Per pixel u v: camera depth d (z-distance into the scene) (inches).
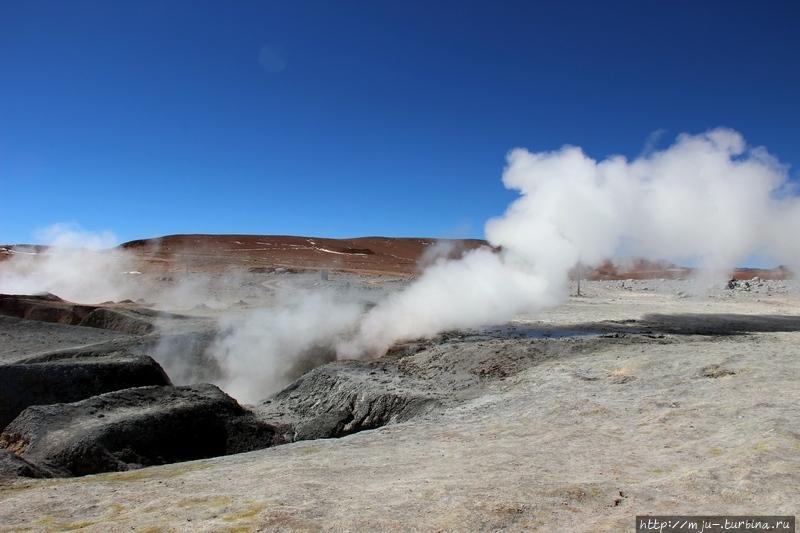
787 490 179.5
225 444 370.9
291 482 217.3
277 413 464.4
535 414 335.0
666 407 318.0
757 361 412.5
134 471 262.4
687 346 507.8
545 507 176.6
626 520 164.6
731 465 207.2
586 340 574.2
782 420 258.7
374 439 312.0
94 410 354.6
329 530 162.2
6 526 177.0
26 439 325.7
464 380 479.2
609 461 231.1
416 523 165.5
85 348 616.4
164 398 393.1
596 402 346.0
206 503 192.1
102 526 173.5
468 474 219.3
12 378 460.8
